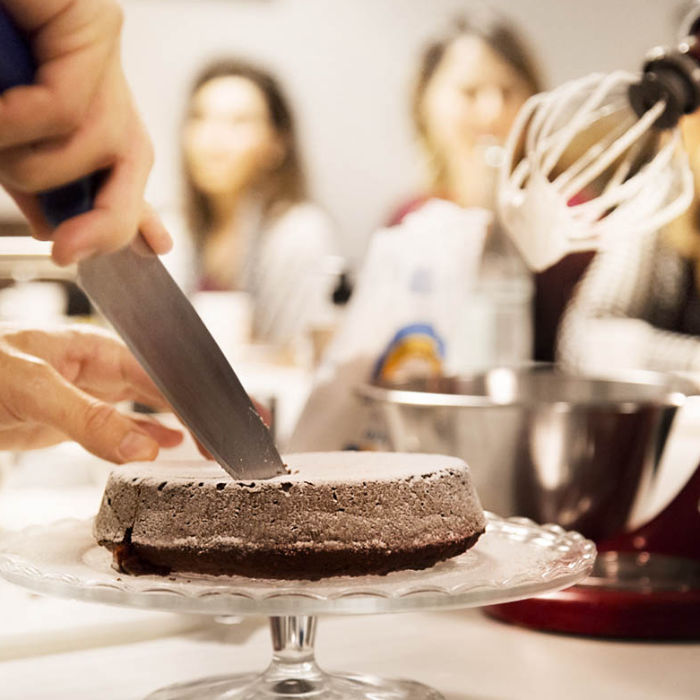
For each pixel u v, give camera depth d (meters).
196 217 3.51
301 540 0.54
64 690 0.62
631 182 0.70
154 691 0.61
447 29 3.53
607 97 0.75
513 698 0.59
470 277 1.04
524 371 0.93
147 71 3.51
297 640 0.59
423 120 3.31
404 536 0.56
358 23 3.67
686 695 0.60
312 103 3.66
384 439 0.97
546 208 0.68
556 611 0.72
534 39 3.66
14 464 1.16
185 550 0.55
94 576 0.55
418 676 0.64
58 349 0.72
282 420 1.48
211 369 0.55
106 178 0.39
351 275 1.60
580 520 0.77
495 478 0.76
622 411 0.73
